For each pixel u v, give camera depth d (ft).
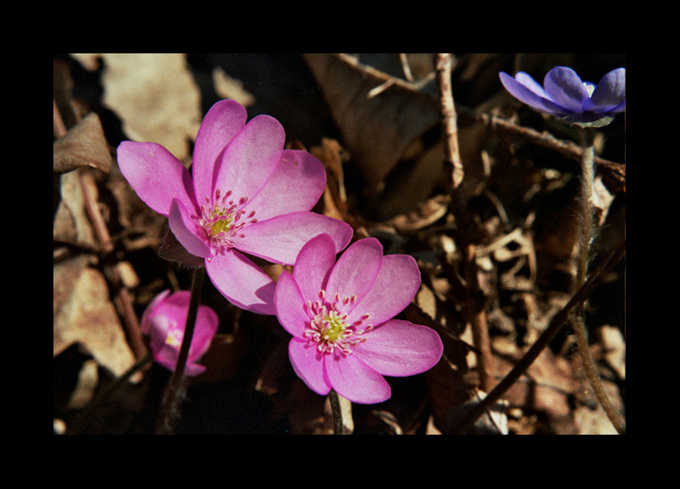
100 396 0.82
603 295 0.92
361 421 0.83
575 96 0.75
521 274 0.93
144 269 0.92
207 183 0.73
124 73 0.98
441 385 0.82
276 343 0.86
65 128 0.92
